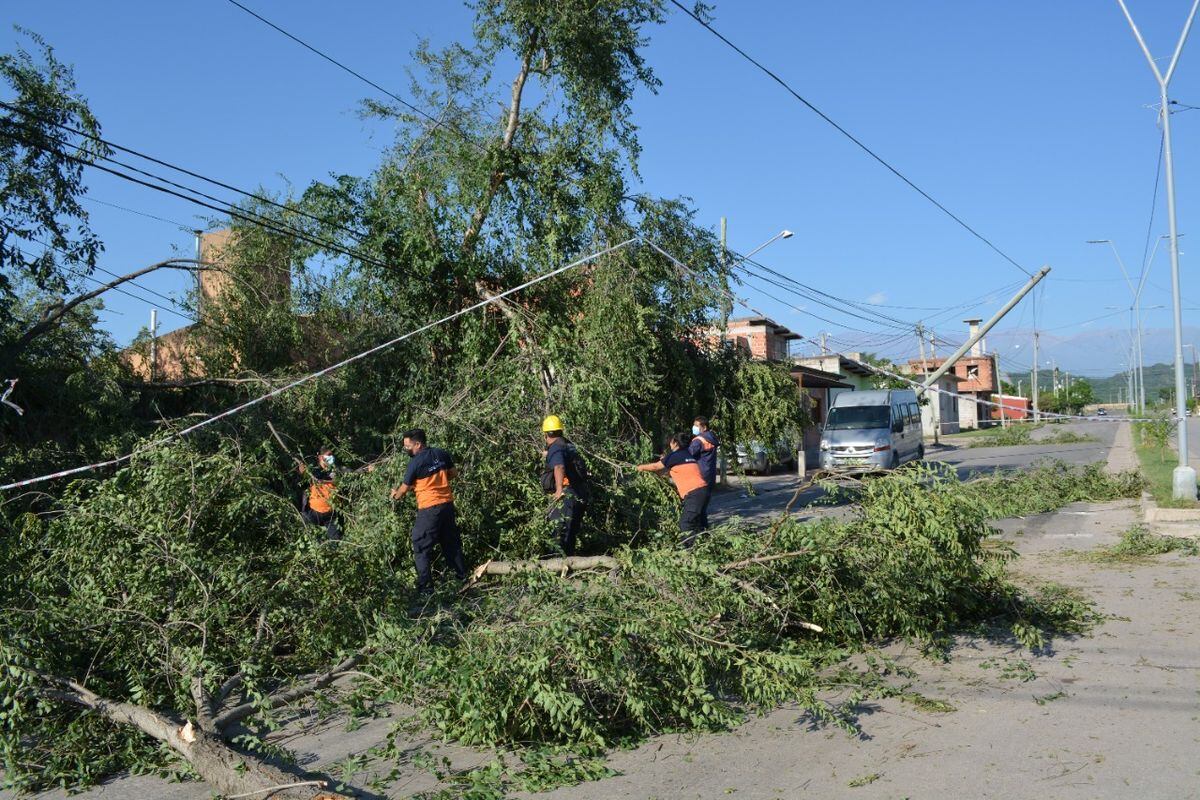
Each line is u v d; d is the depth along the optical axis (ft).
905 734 16.40
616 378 39.11
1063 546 38.52
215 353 47.96
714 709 16.61
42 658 17.12
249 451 31.89
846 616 21.80
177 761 16.40
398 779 15.21
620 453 36.04
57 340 40.93
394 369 42.86
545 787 14.47
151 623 18.98
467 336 42.04
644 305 42.73
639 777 14.92
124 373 44.93
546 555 30.09
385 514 28.50
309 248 46.06
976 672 20.18
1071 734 16.05
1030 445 133.49
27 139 34.50
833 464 81.46
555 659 16.76
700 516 31.37
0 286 39.01
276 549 23.02
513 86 48.01
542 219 45.27
